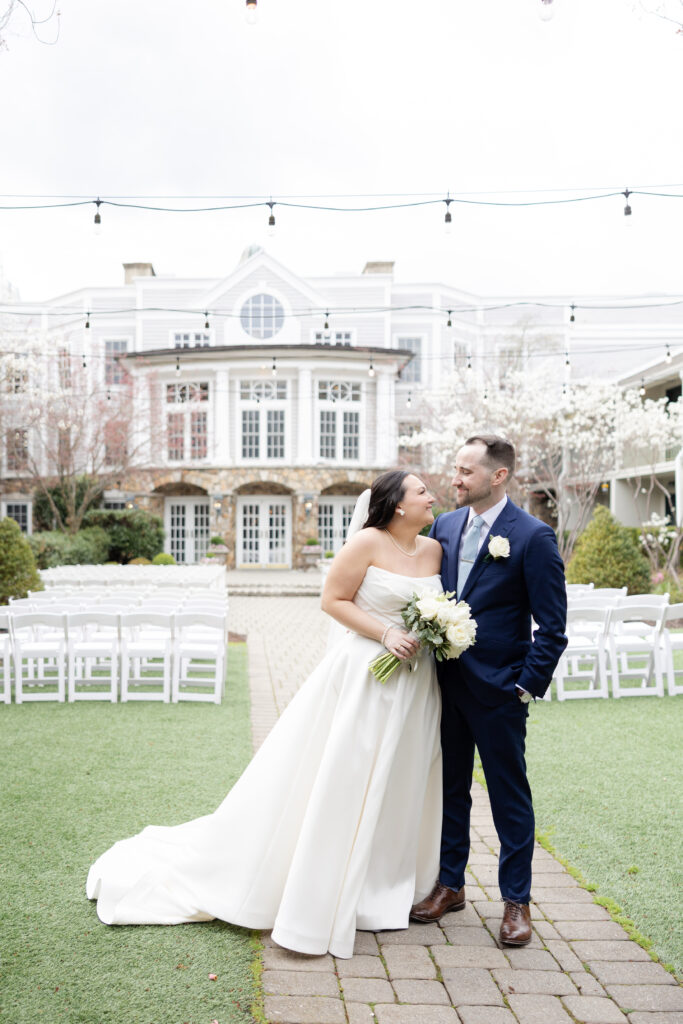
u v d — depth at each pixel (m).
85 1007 2.38
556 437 21.34
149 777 4.71
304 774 2.99
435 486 21.66
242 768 4.92
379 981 2.59
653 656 7.73
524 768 3.01
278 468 28.05
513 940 2.83
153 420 27.45
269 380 28.81
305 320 31.12
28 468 25.97
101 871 3.20
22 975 2.56
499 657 2.99
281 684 8.03
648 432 19.44
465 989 2.54
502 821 2.99
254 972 2.62
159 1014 2.35
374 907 2.97
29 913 3.00
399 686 2.98
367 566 3.10
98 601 8.70
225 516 28.33
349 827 2.86
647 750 5.49
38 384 24.14
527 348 30.47
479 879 3.49
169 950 2.76
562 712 6.77
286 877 2.92
